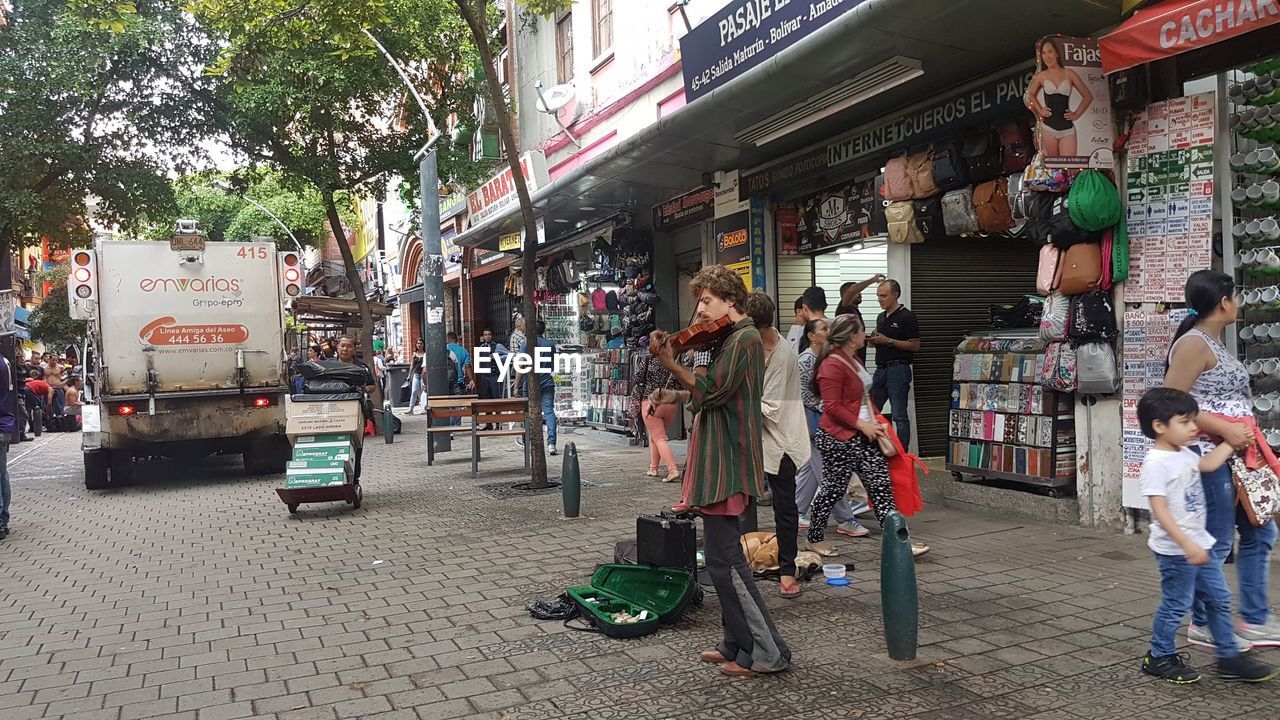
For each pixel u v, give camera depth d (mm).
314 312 17328
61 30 13188
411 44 15430
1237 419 3852
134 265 10695
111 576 6438
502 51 18469
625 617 4816
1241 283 5910
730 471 3955
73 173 14555
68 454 16672
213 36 14273
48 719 3850
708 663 4246
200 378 10992
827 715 3615
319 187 16422
